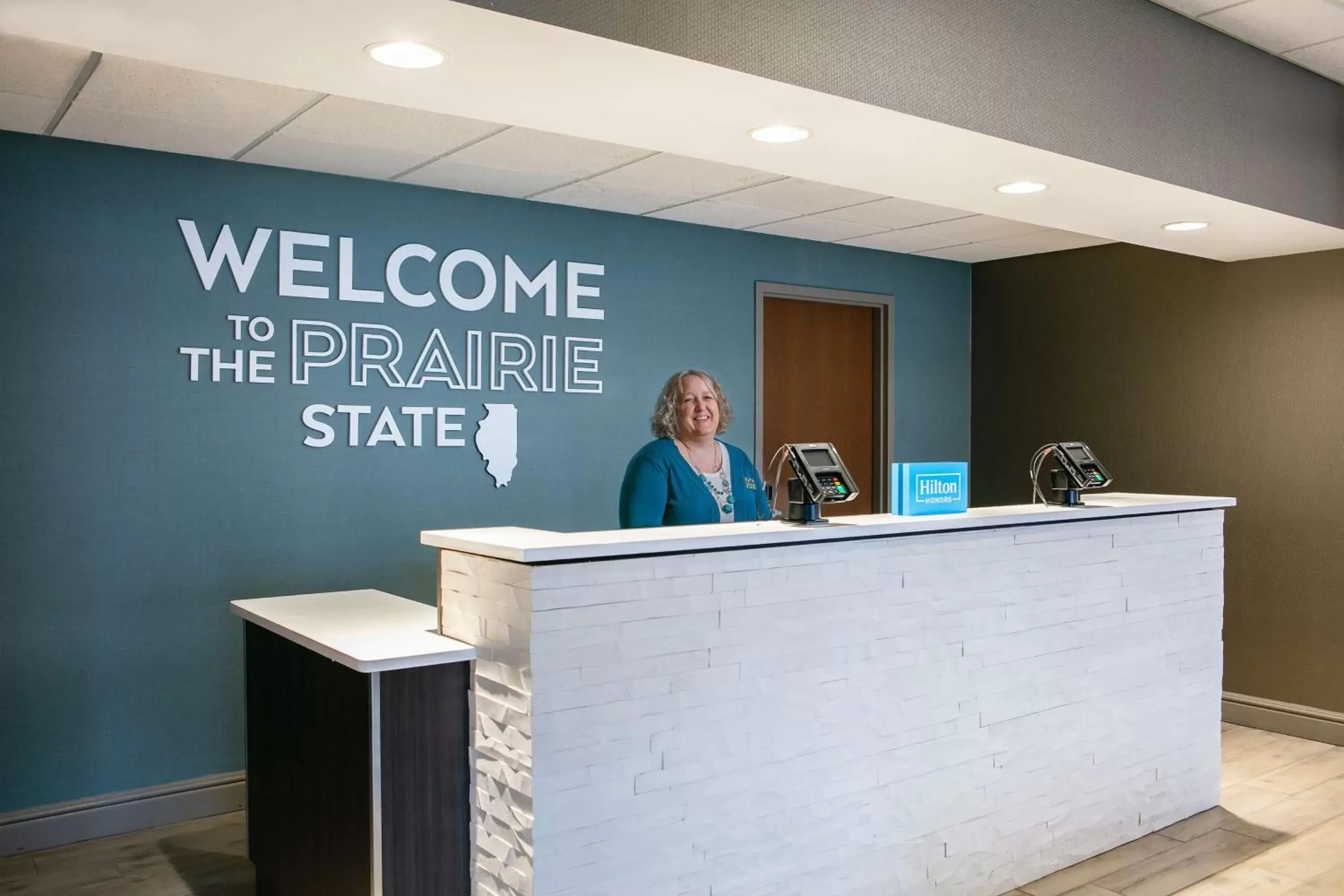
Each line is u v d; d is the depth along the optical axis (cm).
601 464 430
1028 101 254
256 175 350
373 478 374
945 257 537
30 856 309
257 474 351
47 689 318
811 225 456
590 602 209
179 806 338
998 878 282
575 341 422
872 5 222
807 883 243
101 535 325
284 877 255
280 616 258
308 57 192
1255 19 297
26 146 312
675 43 192
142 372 330
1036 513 289
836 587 247
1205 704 345
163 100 281
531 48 187
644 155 339
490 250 399
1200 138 302
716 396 329
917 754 264
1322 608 416
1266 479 432
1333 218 355
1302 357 419
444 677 222
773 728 236
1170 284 466
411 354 381
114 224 325
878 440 528
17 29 177
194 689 342
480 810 221
